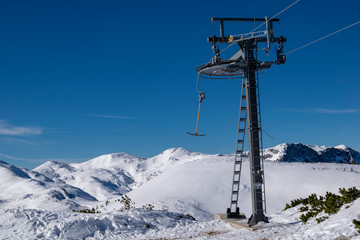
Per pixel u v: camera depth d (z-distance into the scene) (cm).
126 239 1878
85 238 1925
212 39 1805
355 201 1358
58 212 2347
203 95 1981
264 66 1806
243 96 1864
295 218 1733
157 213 2394
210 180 8569
